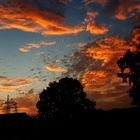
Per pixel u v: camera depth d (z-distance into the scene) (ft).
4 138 113.29
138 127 88.53
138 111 92.27
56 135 100.48
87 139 93.50
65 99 194.80
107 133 90.99
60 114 192.44
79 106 193.26
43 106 195.31
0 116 126.41
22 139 111.14
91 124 94.84
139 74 138.41
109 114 94.73
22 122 118.42
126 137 88.33
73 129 97.35
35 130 108.37
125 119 90.94
